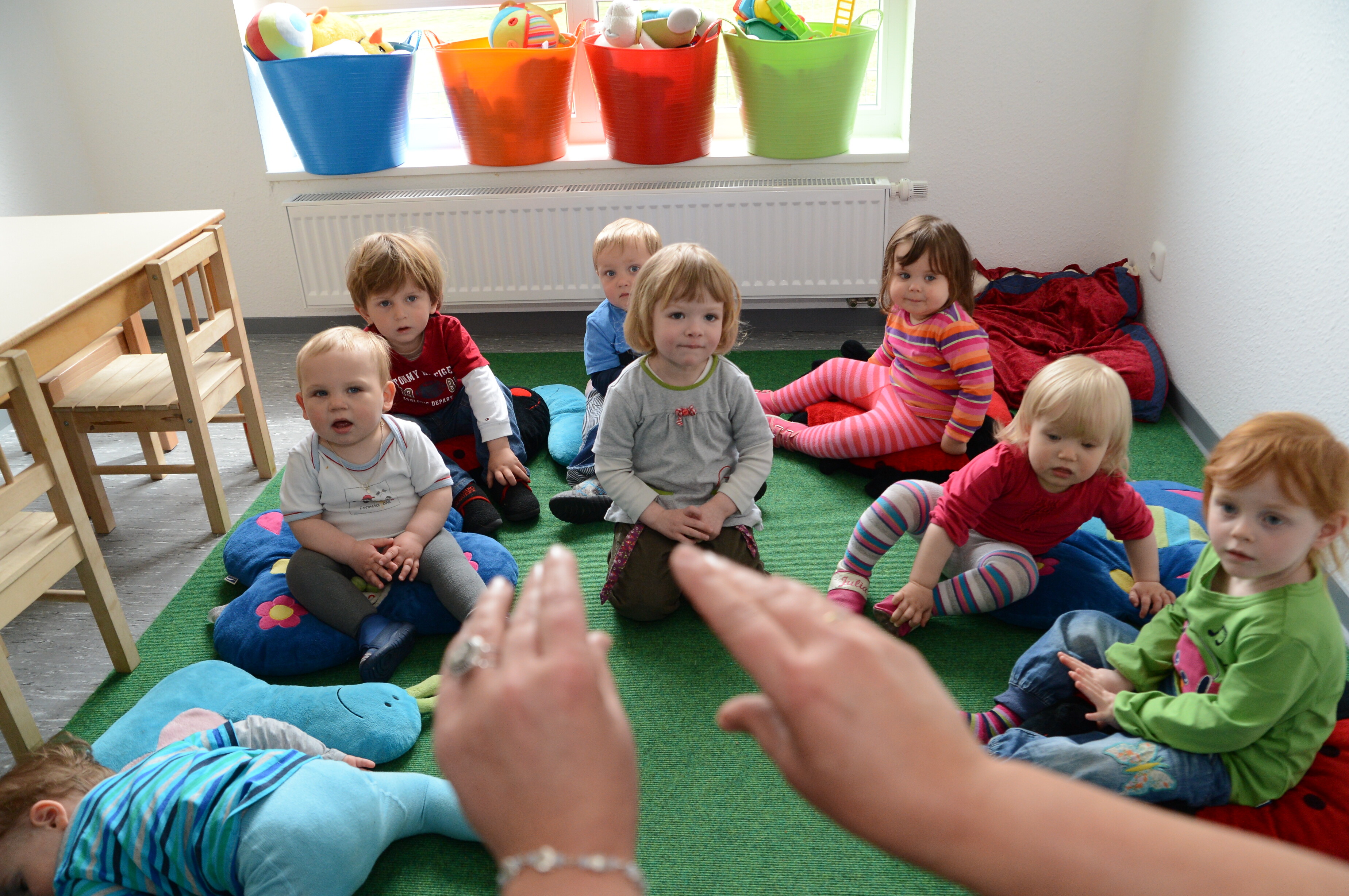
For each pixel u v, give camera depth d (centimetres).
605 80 297
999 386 271
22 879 119
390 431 196
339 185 325
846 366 258
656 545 188
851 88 299
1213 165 243
